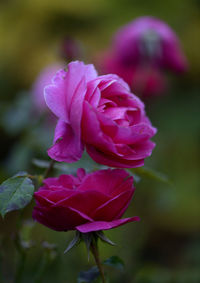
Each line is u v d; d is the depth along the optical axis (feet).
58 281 3.47
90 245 2.03
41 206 2.00
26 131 3.87
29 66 7.27
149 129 2.01
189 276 3.53
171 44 3.92
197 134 5.95
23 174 2.07
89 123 1.92
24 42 7.52
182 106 6.23
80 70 1.98
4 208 1.99
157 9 7.63
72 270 3.55
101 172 1.98
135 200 4.62
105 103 2.02
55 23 7.70
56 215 1.98
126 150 1.97
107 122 1.94
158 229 5.32
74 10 7.62
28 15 7.67
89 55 4.50
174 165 5.54
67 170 2.39
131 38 3.90
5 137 5.10
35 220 2.04
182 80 6.74
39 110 3.85
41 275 2.48
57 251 2.49
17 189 2.02
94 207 1.97
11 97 6.81
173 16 7.61
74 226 2.00
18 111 3.93
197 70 7.16
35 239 3.73
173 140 5.84
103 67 4.09
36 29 7.63
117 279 3.63
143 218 4.61
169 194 4.45
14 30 7.59
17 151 3.65
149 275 3.52
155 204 4.50
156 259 5.00
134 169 2.39
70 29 7.64
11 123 3.90
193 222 5.24
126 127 1.94
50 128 3.84
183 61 4.02
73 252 3.58
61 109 1.99
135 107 2.07
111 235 3.59
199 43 7.45
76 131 1.93
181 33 7.57
